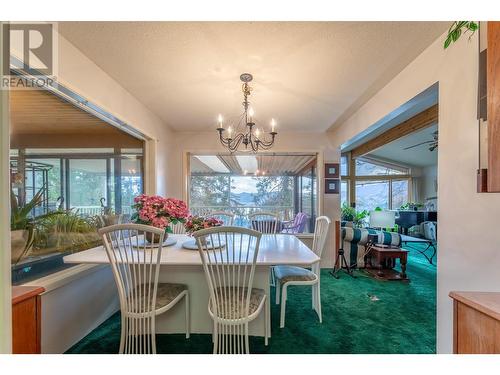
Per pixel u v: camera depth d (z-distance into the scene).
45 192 2.01
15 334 1.01
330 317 2.36
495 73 0.82
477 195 1.38
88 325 2.09
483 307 0.85
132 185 3.05
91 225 2.42
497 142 0.81
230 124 3.57
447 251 1.58
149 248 2.03
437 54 1.66
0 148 0.65
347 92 2.49
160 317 2.08
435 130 4.90
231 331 1.72
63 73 1.63
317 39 1.64
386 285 3.22
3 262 0.64
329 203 4.05
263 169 5.38
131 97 2.54
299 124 3.62
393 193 8.49
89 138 2.52
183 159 4.05
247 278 2.02
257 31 1.55
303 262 1.68
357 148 5.77
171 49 1.75
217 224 2.14
